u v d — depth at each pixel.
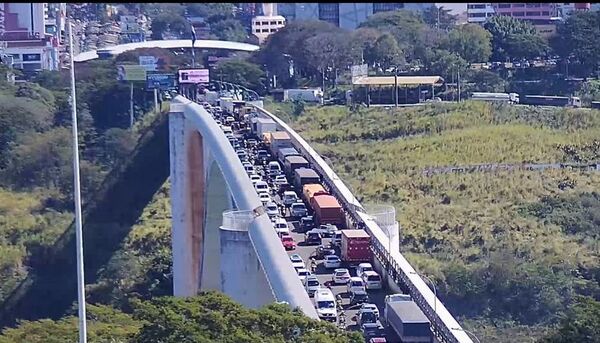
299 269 81.69
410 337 65.38
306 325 60.03
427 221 122.88
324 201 98.38
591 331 56.66
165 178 159.38
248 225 83.38
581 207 124.56
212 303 62.31
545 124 162.12
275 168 121.44
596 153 146.88
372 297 77.88
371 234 88.12
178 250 125.81
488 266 103.12
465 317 98.38
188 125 133.25
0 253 133.12
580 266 104.88
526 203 127.38
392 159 152.62
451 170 144.62
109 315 77.62
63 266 132.00
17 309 123.06
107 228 142.75
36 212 148.50
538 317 96.81
